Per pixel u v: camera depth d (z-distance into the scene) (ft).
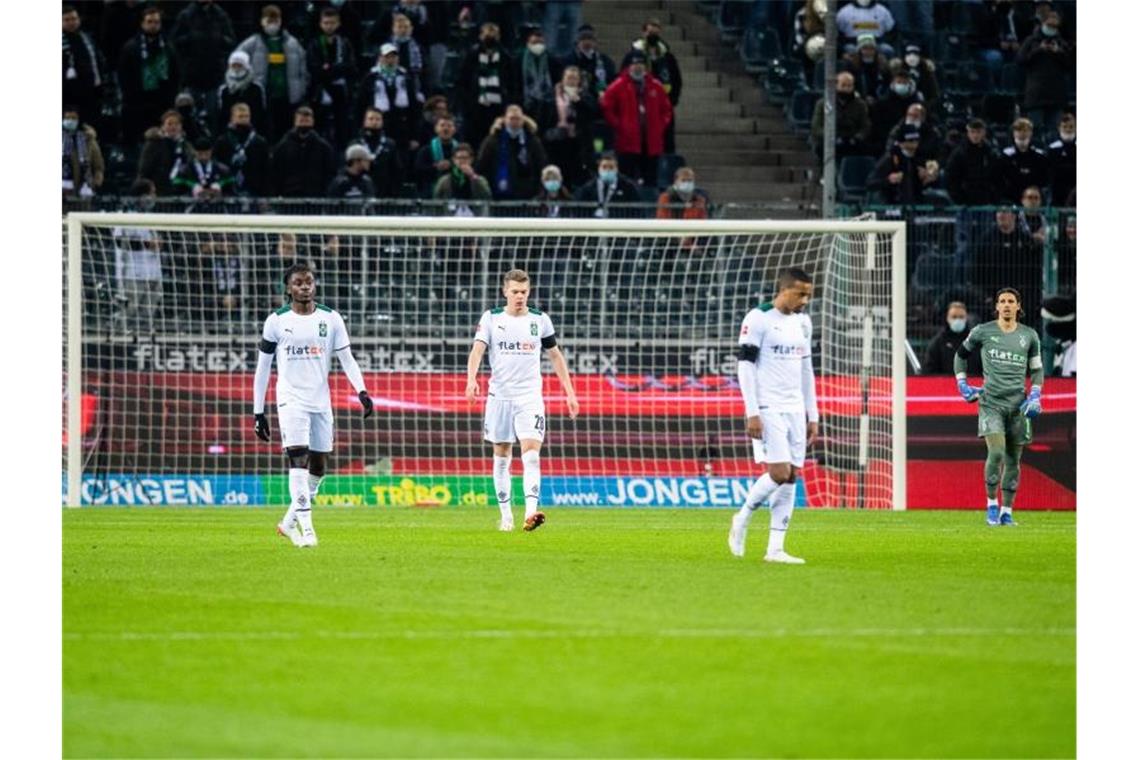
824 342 201.57
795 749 63.16
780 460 118.11
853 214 216.13
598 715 67.97
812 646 82.12
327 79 234.99
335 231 186.09
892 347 190.80
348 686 73.10
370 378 195.83
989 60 275.80
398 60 234.99
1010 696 71.72
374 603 96.17
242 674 75.56
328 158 222.48
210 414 195.62
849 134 240.32
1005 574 114.01
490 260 215.72
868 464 197.47
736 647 81.76
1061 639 84.58
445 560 120.67
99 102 234.99
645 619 90.02
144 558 122.11
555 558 122.62
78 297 183.52
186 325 201.46
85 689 72.84
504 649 81.15
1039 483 197.36
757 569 115.34
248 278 210.59
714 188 250.98
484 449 196.34
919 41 273.33
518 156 225.56
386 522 161.48
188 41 240.73
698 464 198.90
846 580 108.88
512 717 67.62
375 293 212.43
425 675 75.25
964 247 213.46
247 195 222.28
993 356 164.55
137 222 183.01
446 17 255.09
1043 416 198.18
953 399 197.88
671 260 212.23
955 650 81.41
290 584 105.29
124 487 193.36
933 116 247.29
